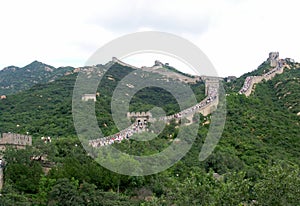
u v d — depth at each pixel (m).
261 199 54.09
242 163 94.75
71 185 79.62
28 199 78.25
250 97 154.00
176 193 58.88
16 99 190.38
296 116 138.75
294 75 188.88
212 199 54.94
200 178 62.25
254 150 105.75
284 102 156.50
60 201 78.12
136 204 79.25
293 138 117.62
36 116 157.50
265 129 122.31
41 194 79.56
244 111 133.12
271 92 172.00
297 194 53.44
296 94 158.88
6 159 89.62
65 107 160.00
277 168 55.97
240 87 175.50
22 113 165.00
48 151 94.88
